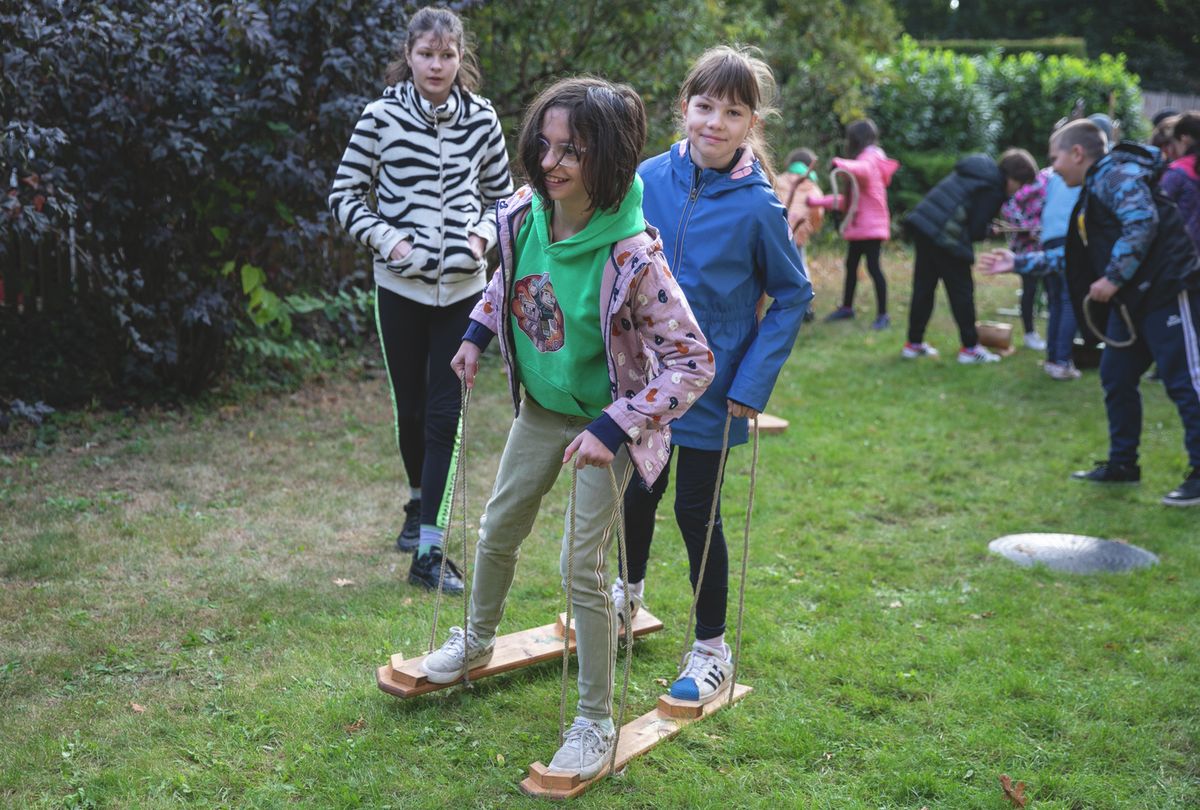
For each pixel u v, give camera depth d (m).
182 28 5.49
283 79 5.57
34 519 4.49
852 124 9.87
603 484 2.70
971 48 23.19
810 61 14.30
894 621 3.92
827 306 10.99
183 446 5.61
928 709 3.26
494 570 3.03
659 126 8.66
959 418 6.93
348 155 3.96
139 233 5.99
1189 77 34.59
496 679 3.34
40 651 3.39
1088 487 5.66
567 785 2.73
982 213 8.27
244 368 6.97
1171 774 2.96
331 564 4.24
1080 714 3.27
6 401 5.79
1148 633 3.86
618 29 8.44
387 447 5.82
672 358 2.49
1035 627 3.90
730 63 2.95
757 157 3.12
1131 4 34.47
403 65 4.04
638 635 3.62
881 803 2.78
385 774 2.80
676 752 2.96
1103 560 4.58
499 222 2.63
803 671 3.48
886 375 8.09
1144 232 5.21
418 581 4.05
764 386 2.96
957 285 8.36
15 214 4.93
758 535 4.81
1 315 6.38
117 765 2.79
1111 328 5.57
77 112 5.49
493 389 7.23
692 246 3.03
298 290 7.14
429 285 3.96
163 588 3.93
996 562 4.57
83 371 6.42
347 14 5.91
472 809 2.68
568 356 2.62
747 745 3.02
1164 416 7.11
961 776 2.91
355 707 3.12
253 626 3.66
